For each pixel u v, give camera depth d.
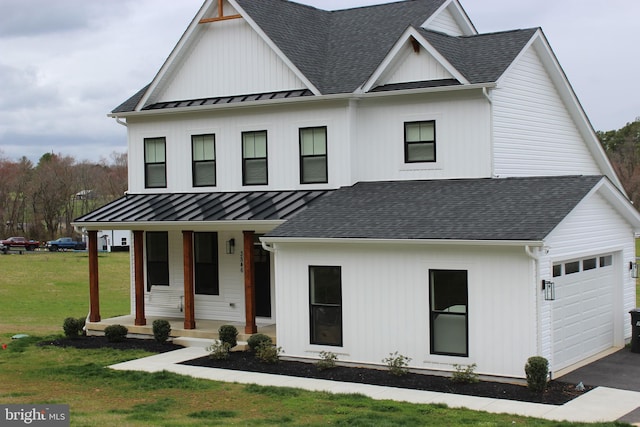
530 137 22.80
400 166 22.08
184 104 25.41
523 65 22.52
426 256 17.84
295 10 26.27
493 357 16.98
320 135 23.11
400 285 18.23
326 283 19.42
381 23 25.34
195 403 15.69
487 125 20.78
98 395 16.66
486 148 20.80
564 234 17.98
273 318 23.58
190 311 23.08
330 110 22.83
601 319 20.75
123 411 14.97
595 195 19.77
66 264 61.78
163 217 23.22
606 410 14.55
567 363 18.70
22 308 37.59
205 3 24.58
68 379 18.28
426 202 19.69
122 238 79.25
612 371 18.09
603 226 20.31
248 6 24.23
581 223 18.98
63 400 16.08
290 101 23.02
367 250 18.67
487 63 21.06
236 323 24.14
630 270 22.05
